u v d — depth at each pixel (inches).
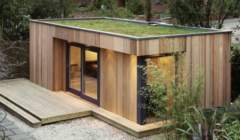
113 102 348.2
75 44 404.2
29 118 340.2
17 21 568.1
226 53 349.7
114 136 307.6
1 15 552.1
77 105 375.2
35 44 461.4
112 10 681.6
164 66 320.5
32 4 621.6
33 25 462.3
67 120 347.6
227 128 255.3
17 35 567.2
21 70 497.0
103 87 361.1
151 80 316.8
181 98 277.1
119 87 338.3
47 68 440.5
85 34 361.7
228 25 844.6
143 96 312.5
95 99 376.8
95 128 326.6
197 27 409.7
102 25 419.2
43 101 389.4
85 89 393.7
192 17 421.4
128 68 324.8
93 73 377.1
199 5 422.6
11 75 490.3
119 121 325.4
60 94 419.5
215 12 437.1
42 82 453.4
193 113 273.1
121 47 315.0
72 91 421.1
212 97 344.8
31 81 477.1
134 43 299.7
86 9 917.8
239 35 716.7
